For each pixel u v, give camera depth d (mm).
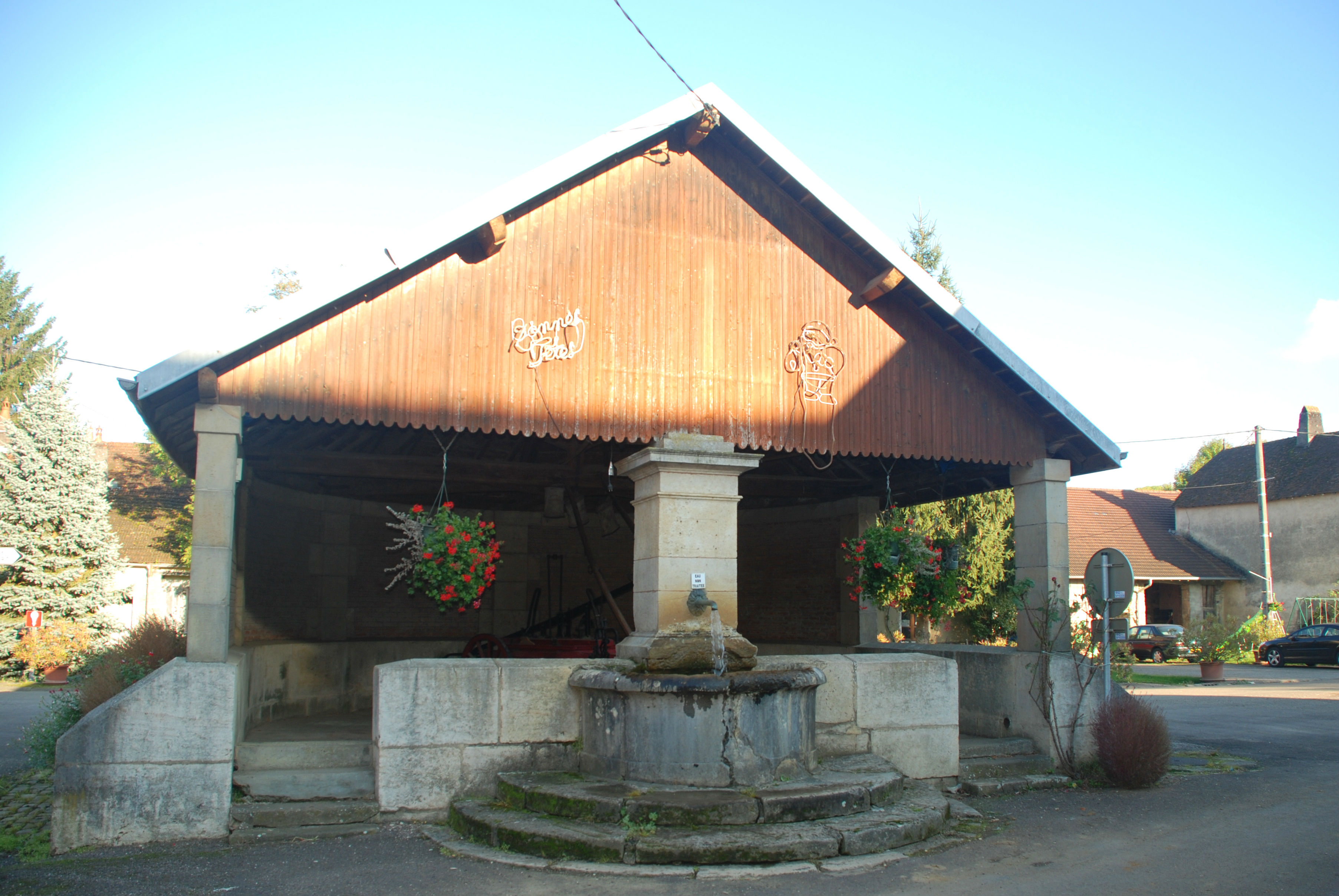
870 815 6828
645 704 7043
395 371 7469
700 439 8070
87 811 6582
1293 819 7562
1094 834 7062
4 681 20875
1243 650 29141
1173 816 7656
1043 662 9336
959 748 9070
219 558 7078
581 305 8039
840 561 12445
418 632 12789
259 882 5785
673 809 6445
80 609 21906
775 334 8648
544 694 7598
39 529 22203
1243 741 11844
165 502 28188
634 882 5793
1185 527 36156
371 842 6684
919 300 9125
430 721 7297
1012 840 6895
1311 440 33969
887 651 11320
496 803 7113
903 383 9109
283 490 10734
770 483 11742
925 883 5824
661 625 7629
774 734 7098
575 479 10172
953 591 9500
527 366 7809
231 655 7867
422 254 7363
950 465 10742
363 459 9438
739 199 8711
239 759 7512
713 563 7871
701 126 8258
